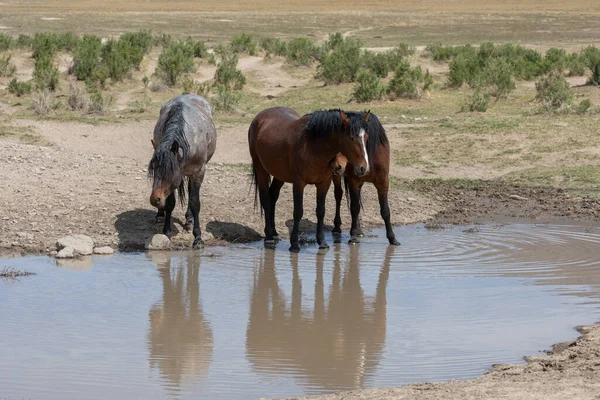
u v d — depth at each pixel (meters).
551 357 7.41
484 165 19.25
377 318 9.12
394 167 19.22
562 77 31.33
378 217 14.89
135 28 60.25
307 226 14.32
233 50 41.62
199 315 9.26
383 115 25.81
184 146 12.02
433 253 12.41
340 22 70.62
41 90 28.81
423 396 6.25
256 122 13.48
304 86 32.12
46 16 70.06
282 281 10.88
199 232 12.82
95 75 30.78
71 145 20.86
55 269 11.32
